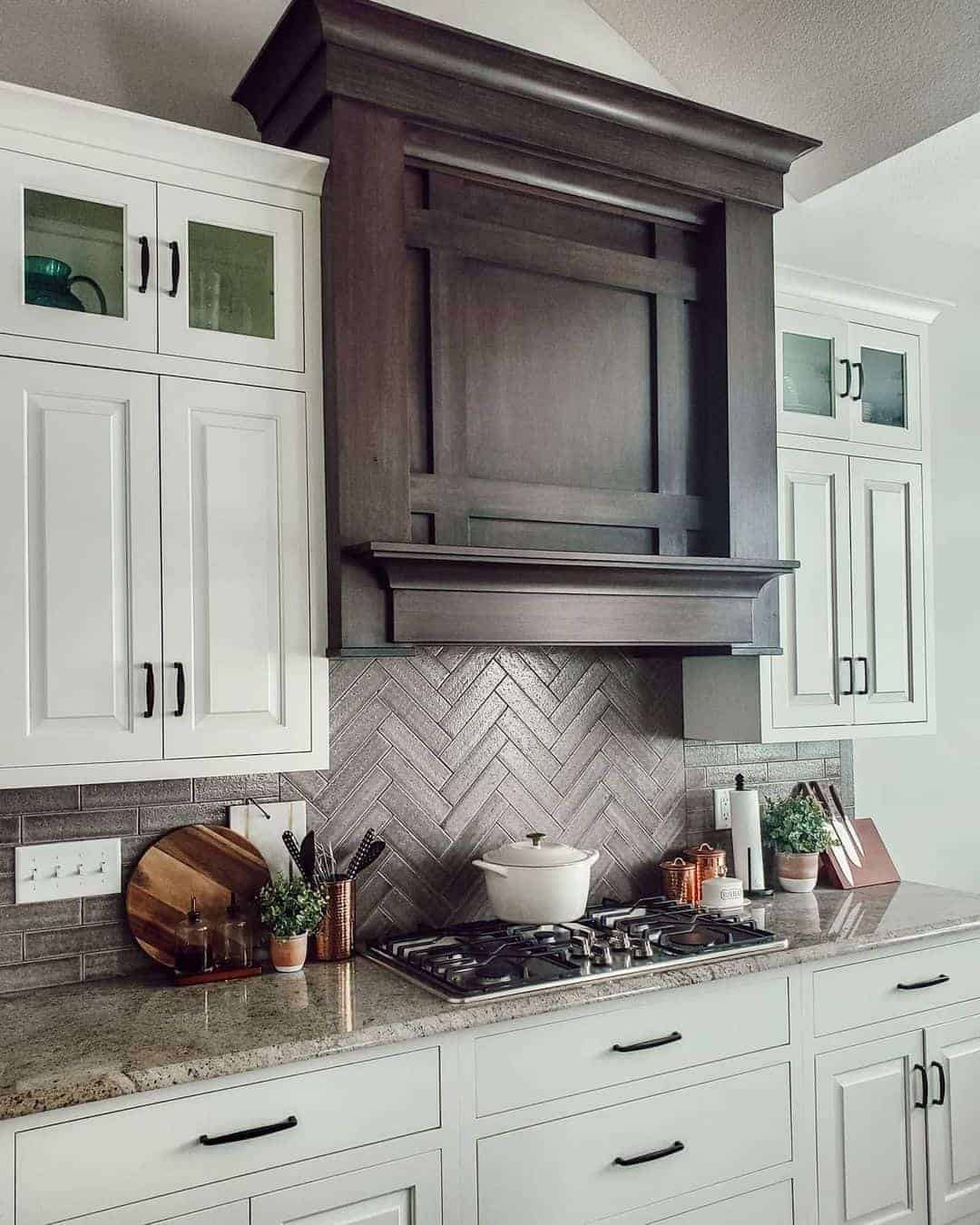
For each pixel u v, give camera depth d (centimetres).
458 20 270
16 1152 155
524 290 238
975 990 265
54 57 222
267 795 232
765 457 262
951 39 255
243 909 225
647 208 253
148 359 198
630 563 230
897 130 295
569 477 241
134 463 196
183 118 236
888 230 366
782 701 280
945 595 365
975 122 299
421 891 250
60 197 192
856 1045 242
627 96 238
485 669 262
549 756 271
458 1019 188
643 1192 208
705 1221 216
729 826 303
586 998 200
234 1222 170
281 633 210
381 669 247
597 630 238
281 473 211
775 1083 228
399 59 213
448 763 255
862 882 304
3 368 186
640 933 237
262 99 232
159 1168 164
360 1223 180
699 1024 217
